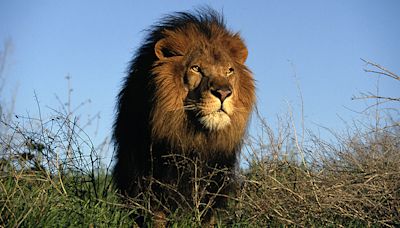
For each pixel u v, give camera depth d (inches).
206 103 298.5
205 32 318.0
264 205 300.4
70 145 320.2
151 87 305.4
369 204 295.9
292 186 311.9
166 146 305.9
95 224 268.5
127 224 284.0
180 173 303.7
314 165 326.3
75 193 308.3
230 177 317.4
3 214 250.2
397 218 287.6
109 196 318.3
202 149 308.3
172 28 323.3
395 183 294.5
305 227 287.4
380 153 318.3
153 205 300.2
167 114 304.0
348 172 313.6
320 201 293.4
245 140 330.0
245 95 319.3
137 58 327.0
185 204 300.4
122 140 324.2
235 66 316.8
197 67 307.4
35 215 252.4
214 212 308.0
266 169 323.3
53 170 313.0
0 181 263.1
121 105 328.8
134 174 312.3
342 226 286.7
